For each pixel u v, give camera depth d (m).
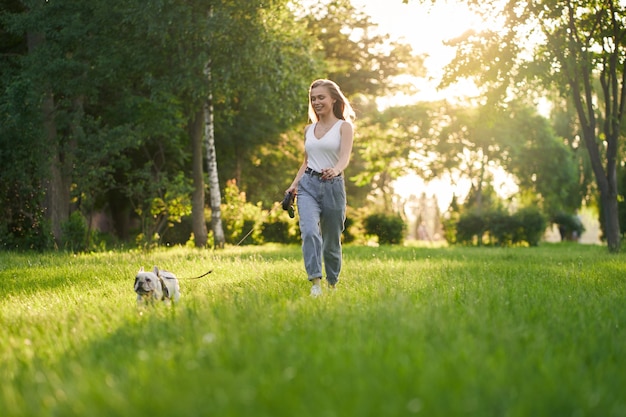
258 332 4.46
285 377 3.24
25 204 24.89
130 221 39.84
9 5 27.05
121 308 6.43
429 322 4.71
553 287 8.69
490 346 4.11
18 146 23.53
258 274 10.74
